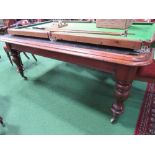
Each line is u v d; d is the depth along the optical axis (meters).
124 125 1.43
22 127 1.50
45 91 1.99
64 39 1.30
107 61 1.01
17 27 1.89
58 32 1.35
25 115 1.64
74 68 2.54
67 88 2.02
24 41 1.52
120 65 1.04
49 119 1.57
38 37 1.54
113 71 1.12
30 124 1.53
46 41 1.44
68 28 1.58
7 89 2.10
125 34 1.19
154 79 1.19
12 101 1.86
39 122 1.54
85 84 2.08
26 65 2.75
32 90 2.04
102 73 2.32
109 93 1.86
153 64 1.29
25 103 1.81
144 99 1.72
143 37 1.13
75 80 2.19
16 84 2.20
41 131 1.45
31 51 1.65
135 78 1.28
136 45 0.96
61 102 1.78
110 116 1.54
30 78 2.33
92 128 1.43
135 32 1.32
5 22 2.96
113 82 2.08
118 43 1.02
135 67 1.03
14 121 1.57
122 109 1.34
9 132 1.46
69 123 1.50
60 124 1.50
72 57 1.28
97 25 1.50
